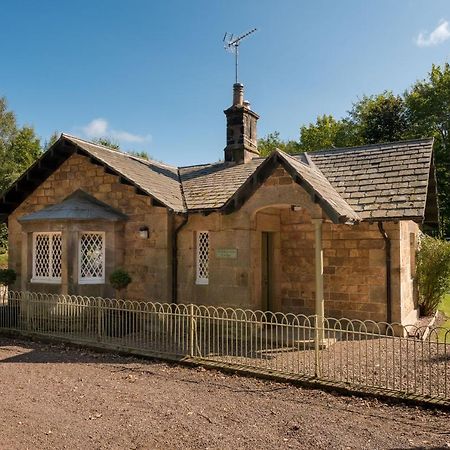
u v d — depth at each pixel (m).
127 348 10.46
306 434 6.02
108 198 14.53
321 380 7.95
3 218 16.98
